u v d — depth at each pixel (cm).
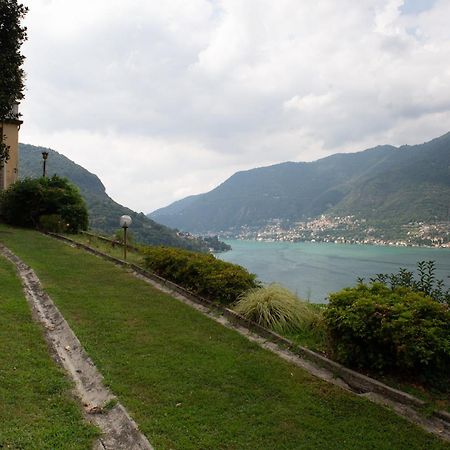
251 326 707
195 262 934
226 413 434
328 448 383
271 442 388
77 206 1953
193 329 680
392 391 488
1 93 1570
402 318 506
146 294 875
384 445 389
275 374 530
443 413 443
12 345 550
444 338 495
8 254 1193
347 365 551
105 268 1109
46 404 423
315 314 707
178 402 450
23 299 755
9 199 1944
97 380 493
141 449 369
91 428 392
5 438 357
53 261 1137
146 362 542
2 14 1573
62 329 646
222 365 547
